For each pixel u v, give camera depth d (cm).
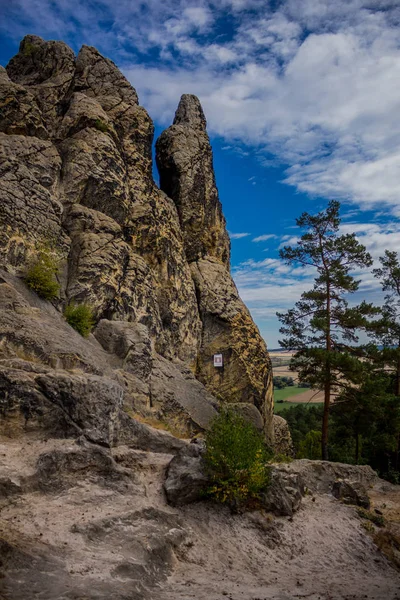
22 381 1252
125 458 1327
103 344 2212
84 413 1291
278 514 1338
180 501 1216
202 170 3856
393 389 3597
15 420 1212
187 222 3666
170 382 2458
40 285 2025
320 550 1234
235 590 872
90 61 3206
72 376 1334
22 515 924
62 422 1256
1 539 730
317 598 900
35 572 696
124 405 1903
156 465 1359
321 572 1112
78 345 1859
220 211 4044
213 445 1304
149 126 3250
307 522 1360
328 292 2991
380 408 2892
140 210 2956
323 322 2795
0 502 952
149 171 3212
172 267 3155
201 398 2595
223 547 1111
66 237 2336
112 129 2872
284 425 3678
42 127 2514
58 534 877
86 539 892
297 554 1187
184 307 3191
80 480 1133
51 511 972
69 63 3014
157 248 3020
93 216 2514
